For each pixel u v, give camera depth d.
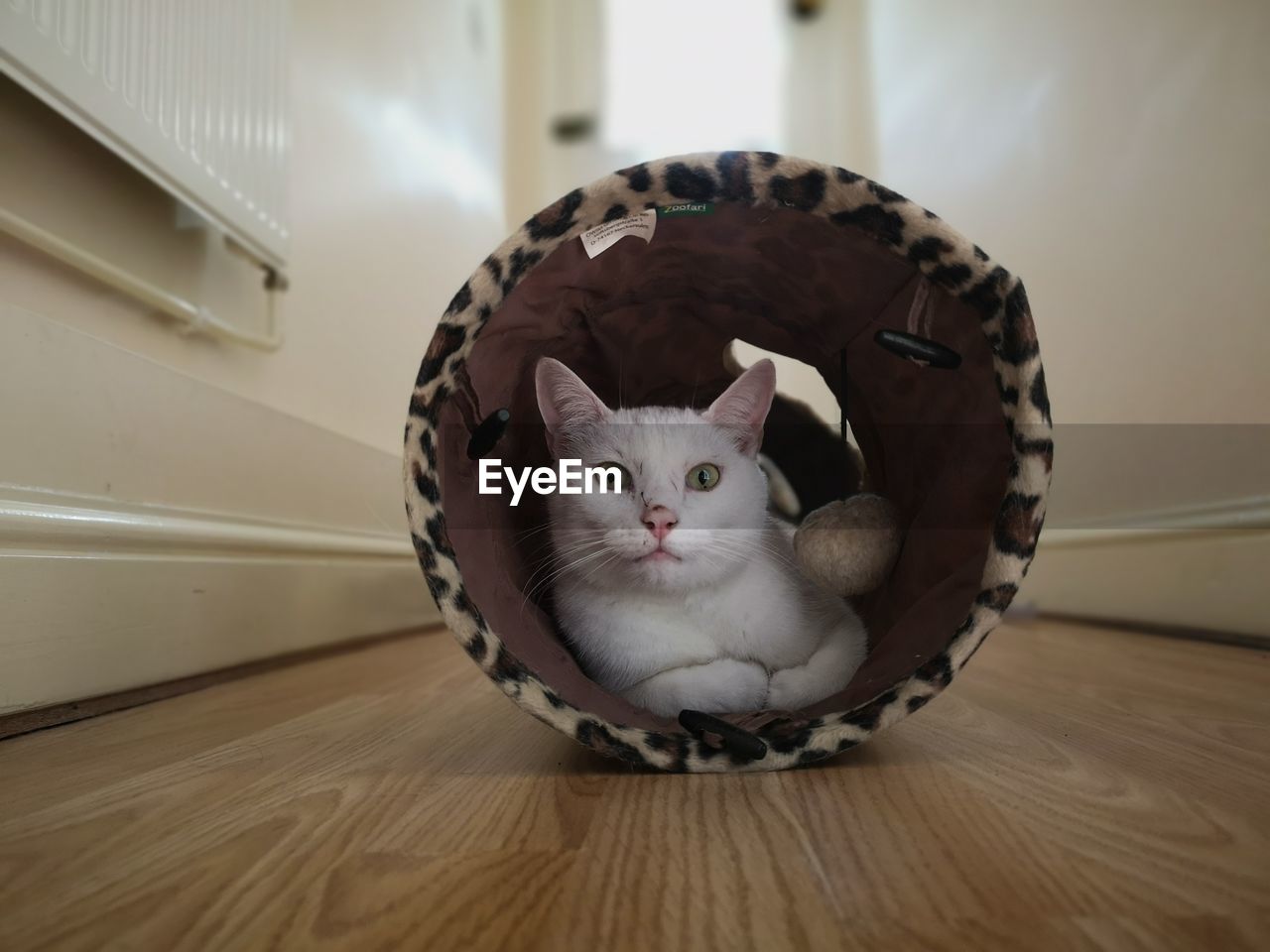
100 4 1.14
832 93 4.05
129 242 1.33
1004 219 2.44
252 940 0.49
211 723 1.13
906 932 0.49
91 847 0.65
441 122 2.93
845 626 1.12
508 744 1.00
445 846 0.65
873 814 0.71
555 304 1.02
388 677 1.53
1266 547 1.64
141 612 1.26
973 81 2.59
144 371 1.28
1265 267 1.56
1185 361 1.79
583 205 0.83
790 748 0.84
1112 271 2.00
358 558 2.04
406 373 2.54
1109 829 0.67
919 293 0.91
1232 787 0.77
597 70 4.25
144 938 0.50
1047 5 2.22
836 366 1.17
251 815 0.73
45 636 1.08
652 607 1.12
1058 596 2.38
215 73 1.41
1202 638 1.83
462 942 0.49
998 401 0.86
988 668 1.52
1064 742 0.96
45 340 1.09
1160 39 1.82
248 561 1.55
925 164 2.91
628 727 0.85
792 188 0.81
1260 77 1.56
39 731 1.08
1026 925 0.50
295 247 1.83
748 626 1.10
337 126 2.07
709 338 1.29
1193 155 1.73
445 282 2.96
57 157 1.19
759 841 0.65
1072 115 2.12
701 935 0.49
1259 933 0.49
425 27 2.78
